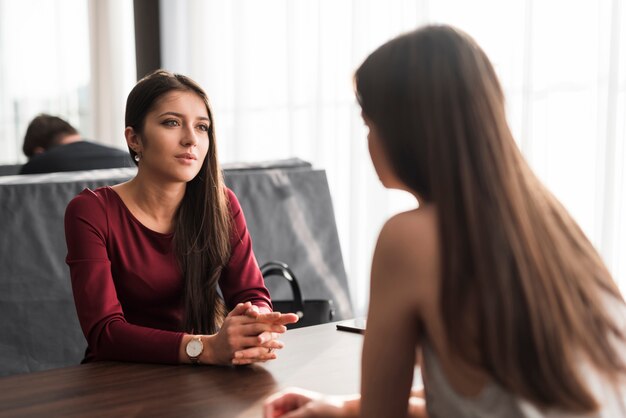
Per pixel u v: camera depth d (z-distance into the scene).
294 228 3.14
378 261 0.82
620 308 0.82
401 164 0.82
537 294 0.74
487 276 0.74
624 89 2.86
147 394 1.16
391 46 0.83
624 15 2.83
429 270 0.78
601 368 0.76
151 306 1.81
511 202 0.76
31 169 3.35
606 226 2.89
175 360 1.37
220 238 1.82
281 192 3.14
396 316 0.80
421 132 0.79
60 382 1.23
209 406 1.10
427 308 0.78
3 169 4.39
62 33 6.06
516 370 0.73
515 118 3.24
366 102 0.84
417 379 1.20
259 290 1.90
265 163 3.23
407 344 0.82
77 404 1.11
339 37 4.22
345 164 4.24
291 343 1.47
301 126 4.54
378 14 3.94
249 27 4.83
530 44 3.14
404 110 0.80
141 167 1.77
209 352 1.35
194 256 1.80
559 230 0.79
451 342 0.75
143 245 1.77
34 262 2.62
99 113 5.94
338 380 1.23
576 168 3.05
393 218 0.82
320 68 4.31
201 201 1.82
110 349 1.47
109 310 1.59
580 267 0.78
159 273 1.78
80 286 1.64
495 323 0.73
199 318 1.80
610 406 0.77
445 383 0.78
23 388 1.20
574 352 0.75
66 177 2.74
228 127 5.04
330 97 4.31
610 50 2.87
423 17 3.62
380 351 0.82
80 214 1.72
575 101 3.04
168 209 1.80
